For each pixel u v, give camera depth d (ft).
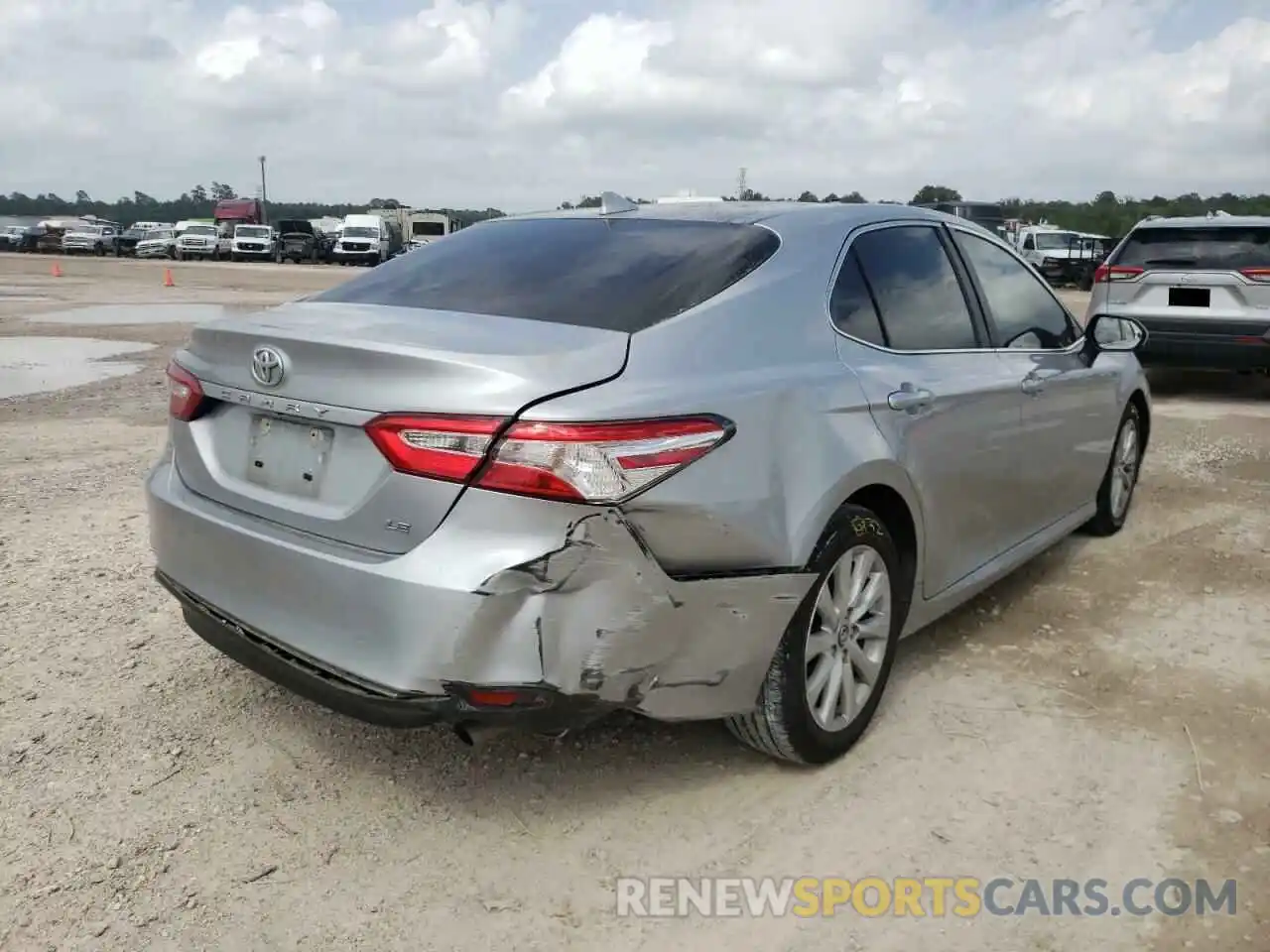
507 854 9.70
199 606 10.71
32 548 17.66
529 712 8.80
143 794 10.46
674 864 9.62
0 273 120.37
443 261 12.38
